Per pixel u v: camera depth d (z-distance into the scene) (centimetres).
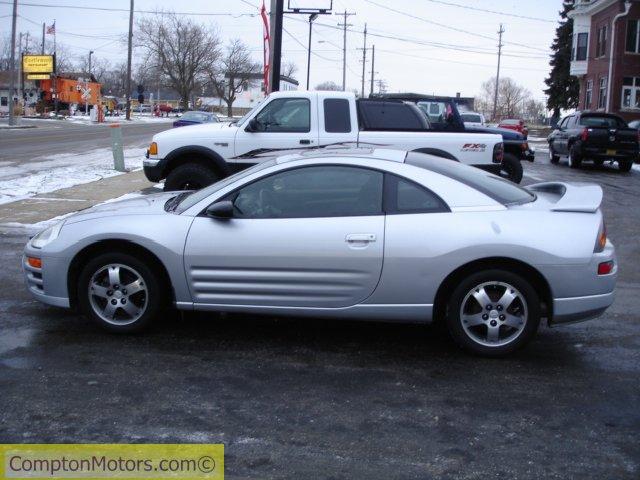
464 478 352
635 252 949
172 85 7650
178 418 414
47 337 551
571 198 542
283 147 1064
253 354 525
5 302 642
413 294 512
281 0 1980
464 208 515
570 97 6122
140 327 550
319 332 579
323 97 1063
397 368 502
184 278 532
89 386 458
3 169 1759
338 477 350
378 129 1067
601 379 490
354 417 420
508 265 511
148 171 1102
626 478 355
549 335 588
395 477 351
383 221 512
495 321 515
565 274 502
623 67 3931
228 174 1088
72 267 551
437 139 1069
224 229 525
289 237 516
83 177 1599
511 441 393
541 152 3122
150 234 530
